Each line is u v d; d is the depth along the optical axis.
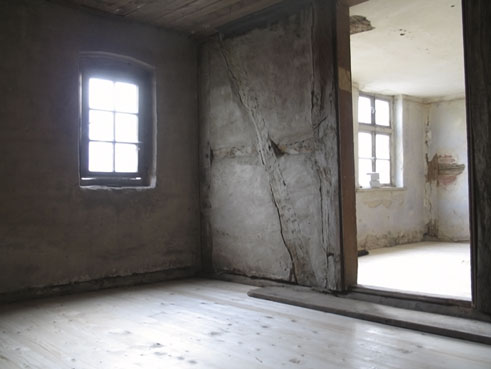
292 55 3.99
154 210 4.55
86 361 2.32
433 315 2.99
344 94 3.70
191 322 3.01
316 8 3.79
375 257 6.09
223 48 4.66
